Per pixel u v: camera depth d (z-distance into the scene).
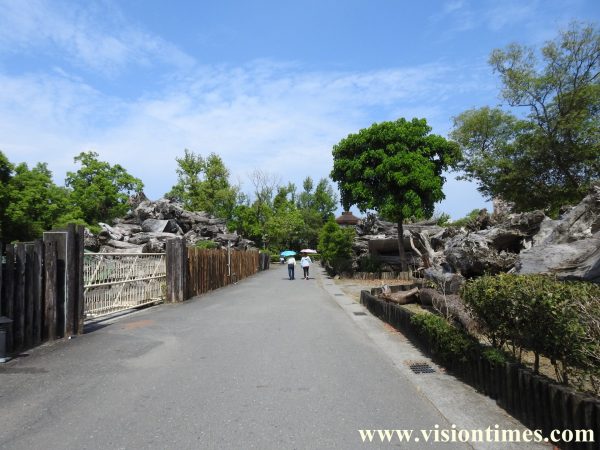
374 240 32.09
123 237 31.58
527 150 25.89
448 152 28.09
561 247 10.44
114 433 4.29
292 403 5.15
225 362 7.04
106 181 52.00
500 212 23.75
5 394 5.47
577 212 11.52
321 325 10.84
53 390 5.62
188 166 68.44
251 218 69.94
